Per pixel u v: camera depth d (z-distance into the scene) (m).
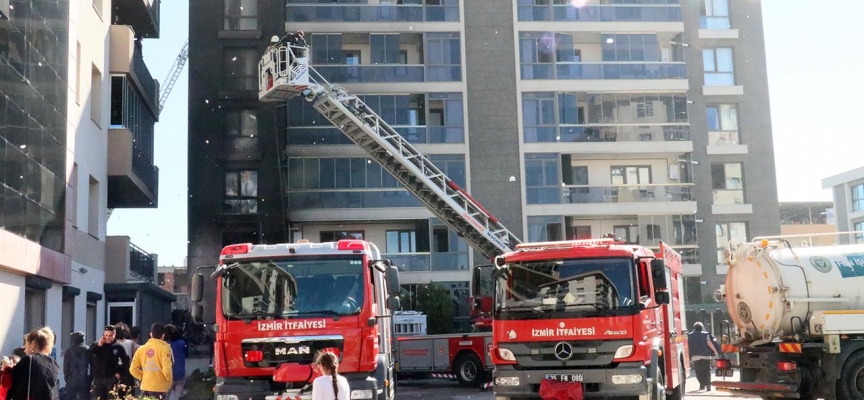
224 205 40.62
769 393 16.41
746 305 16.80
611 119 43.31
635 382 14.18
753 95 46.62
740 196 45.94
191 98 40.91
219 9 41.34
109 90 29.12
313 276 14.34
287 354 13.98
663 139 43.25
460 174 42.00
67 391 15.70
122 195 33.25
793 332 16.27
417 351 26.92
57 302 22.56
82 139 25.56
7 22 18.86
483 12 43.28
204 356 36.88
